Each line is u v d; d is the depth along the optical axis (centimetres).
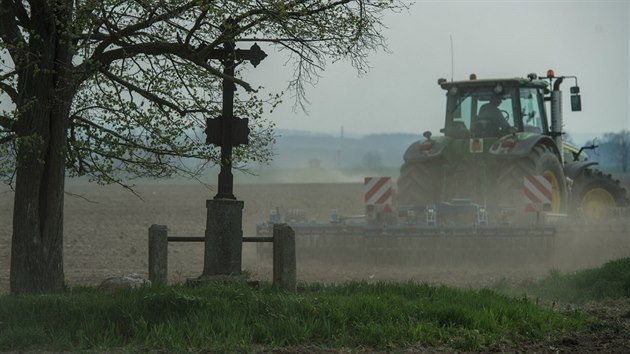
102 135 3988
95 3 3409
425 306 3328
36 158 3822
